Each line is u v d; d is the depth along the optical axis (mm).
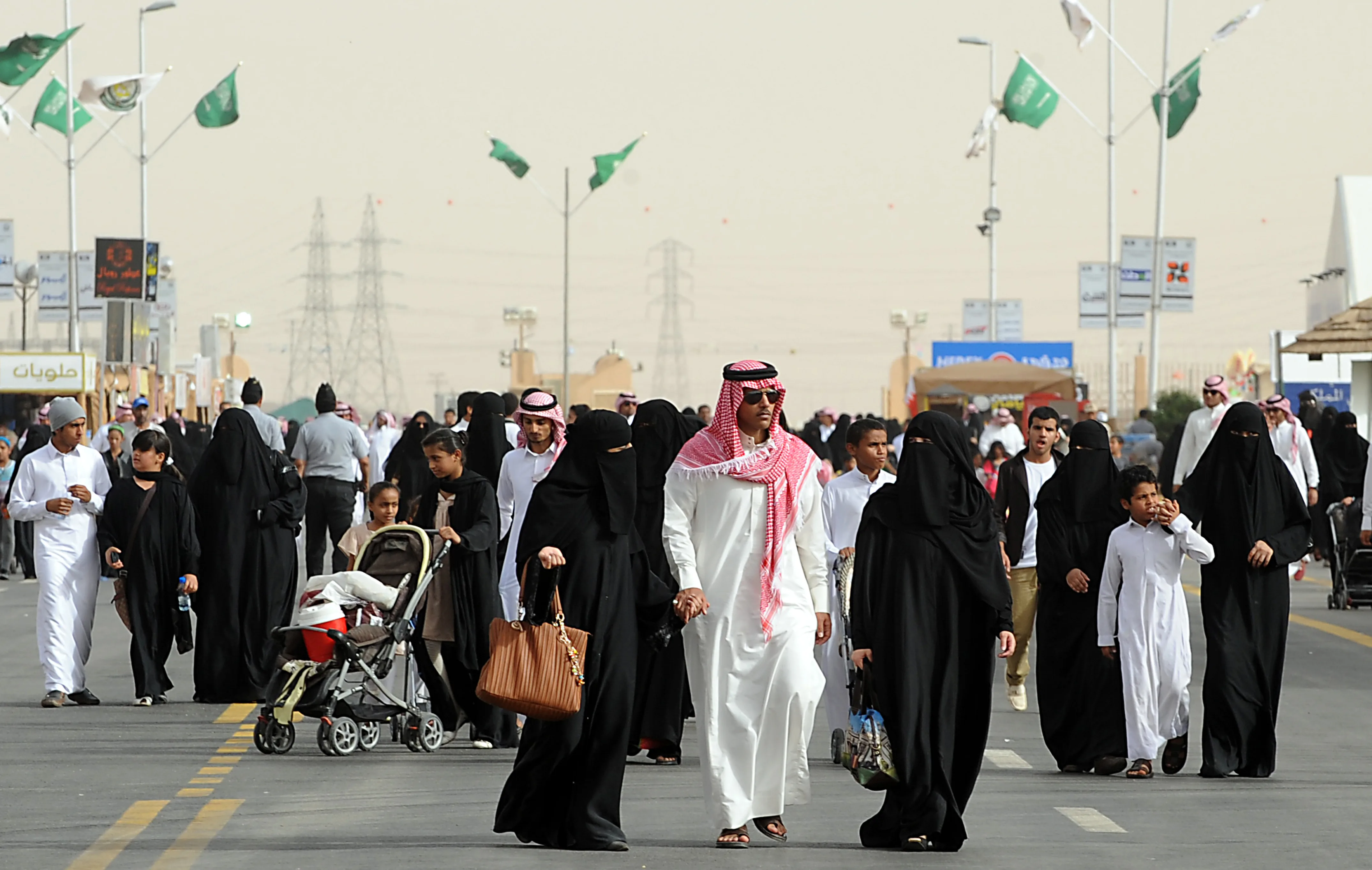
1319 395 104438
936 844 20359
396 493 29688
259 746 27719
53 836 21172
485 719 28656
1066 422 100000
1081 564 26719
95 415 93375
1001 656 21922
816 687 20484
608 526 20406
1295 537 26172
